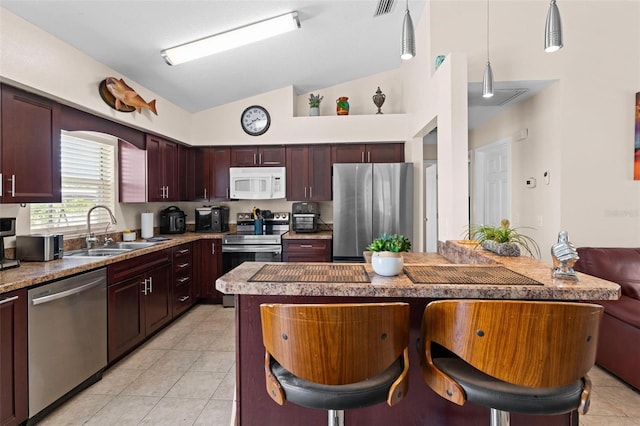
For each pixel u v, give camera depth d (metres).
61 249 2.39
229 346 2.91
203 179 4.45
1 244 2.06
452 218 2.50
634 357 2.18
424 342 1.20
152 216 3.78
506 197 3.96
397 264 1.48
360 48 3.70
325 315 1.02
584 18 2.89
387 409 1.53
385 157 4.32
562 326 1.00
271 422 1.53
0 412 1.67
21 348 1.78
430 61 3.00
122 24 2.35
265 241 4.07
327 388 1.09
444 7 2.95
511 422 1.46
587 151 2.92
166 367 2.53
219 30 2.66
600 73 2.89
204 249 4.11
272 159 4.41
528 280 1.39
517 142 3.65
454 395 1.11
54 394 1.97
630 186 2.93
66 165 2.92
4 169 1.99
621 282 2.57
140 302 2.84
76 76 2.46
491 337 1.04
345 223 3.99
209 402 2.08
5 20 1.92
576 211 2.95
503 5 2.90
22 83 2.02
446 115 2.61
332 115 4.62
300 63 3.72
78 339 2.15
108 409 2.01
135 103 2.99
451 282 1.37
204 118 4.34
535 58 2.89
